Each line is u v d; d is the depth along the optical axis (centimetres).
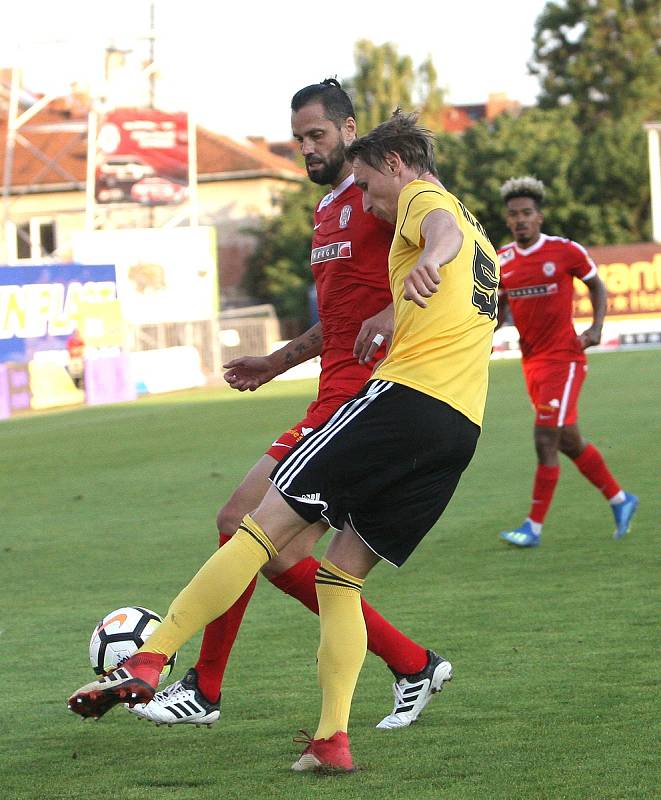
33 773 959
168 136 9894
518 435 3712
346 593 945
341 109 1164
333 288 1147
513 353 8506
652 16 15712
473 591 1631
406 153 959
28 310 6562
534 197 1956
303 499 918
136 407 5947
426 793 851
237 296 13212
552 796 830
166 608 1648
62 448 4141
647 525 2095
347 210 1139
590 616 1432
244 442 4009
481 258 959
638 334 8731
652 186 11131
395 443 910
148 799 877
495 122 12562
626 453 3070
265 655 1337
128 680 870
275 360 1257
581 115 15875
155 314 8500
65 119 13375
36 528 2478
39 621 1598
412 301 895
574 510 2312
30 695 1226
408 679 1048
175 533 2330
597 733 979
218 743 1023
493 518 2280
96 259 8481
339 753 916
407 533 938
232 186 13388
